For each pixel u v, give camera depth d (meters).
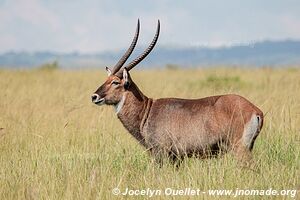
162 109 33.34
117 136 36.88
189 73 101.56
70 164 31.39
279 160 31.80
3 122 41.72
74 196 27.52
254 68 103.62
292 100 42.75
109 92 33.91
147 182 29.20
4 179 29.58
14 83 71.81
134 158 32.81
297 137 35.16
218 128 31.80
